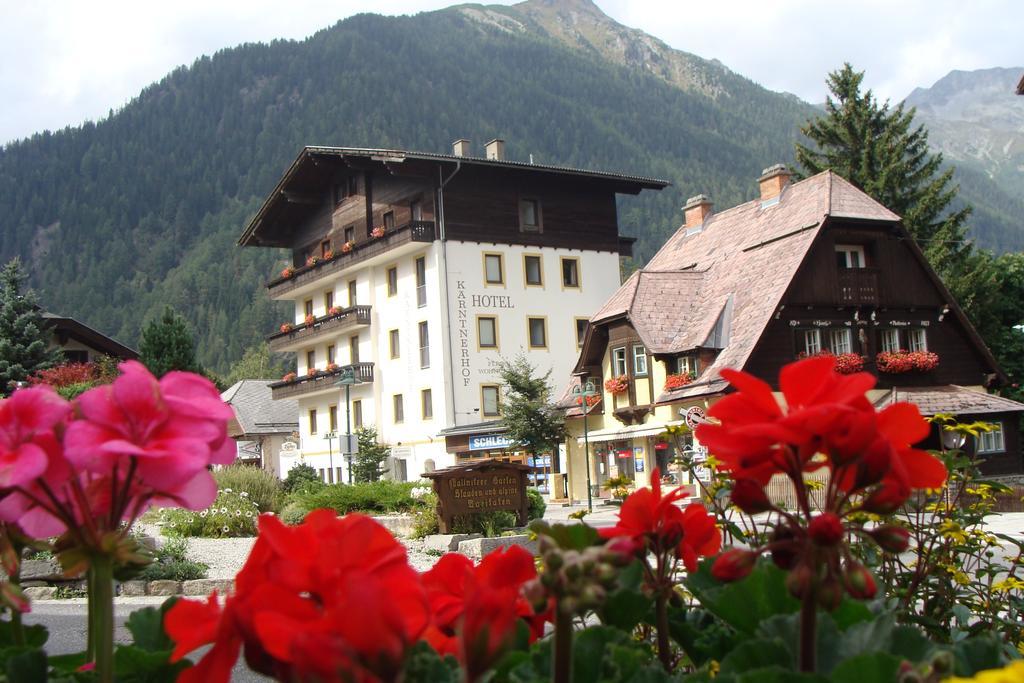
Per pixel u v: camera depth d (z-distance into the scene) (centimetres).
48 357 4456
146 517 2125
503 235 4259
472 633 88
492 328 4206
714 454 116
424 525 1641
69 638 806
